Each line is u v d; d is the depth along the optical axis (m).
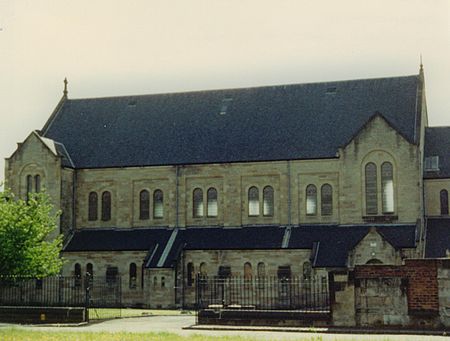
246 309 50.69
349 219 82.06
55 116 99.00
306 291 77.50
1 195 64.06
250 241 83.25
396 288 44.44
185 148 90.38
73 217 91.31
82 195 91.62
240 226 86.25
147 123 95.00
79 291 86.38
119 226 90.12
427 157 86.00
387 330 43.47
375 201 81.44
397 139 81.19
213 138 90.38
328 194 84.06
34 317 53.88
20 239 61.34
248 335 41.09
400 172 80.88
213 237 85.31
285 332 43.91
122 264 85.81
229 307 51.56
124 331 44.53
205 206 87.88
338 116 88.44
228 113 92.81
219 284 81.44
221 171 87.75
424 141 87.50
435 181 83.88
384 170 81.62
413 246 76.12
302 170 85.06
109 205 90.88
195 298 82.19
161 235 87.69
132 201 90.25
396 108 86.94
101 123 96.62
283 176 85.62
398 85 89.38
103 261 86.31
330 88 91.75
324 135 86.81
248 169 86.88
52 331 43.97
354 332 42.94
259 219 85.81
